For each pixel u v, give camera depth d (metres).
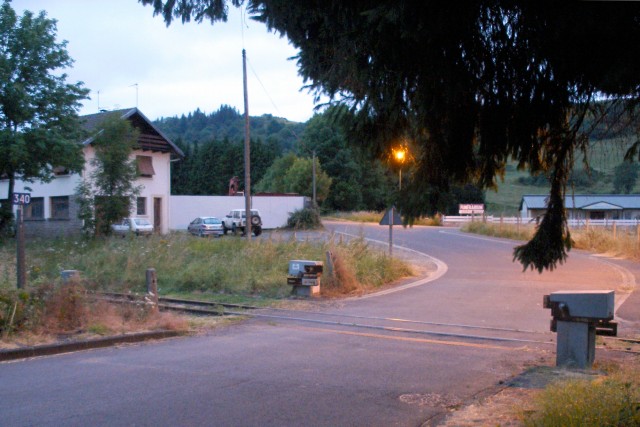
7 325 9.26
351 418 5.83
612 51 4.44
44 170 32.03
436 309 13.57
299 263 15.67
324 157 71.44
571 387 5.56
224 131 190.50
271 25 5.79
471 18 4.71
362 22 4.78
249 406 6.19
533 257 5.60
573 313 7.80
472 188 5.84
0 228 31.34
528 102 5.21
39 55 30.56
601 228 33.91
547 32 4.62
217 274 17.05
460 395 6.66
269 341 9.95
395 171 5.73
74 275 10.91
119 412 5.94
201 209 48.69
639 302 14.75
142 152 41.12
